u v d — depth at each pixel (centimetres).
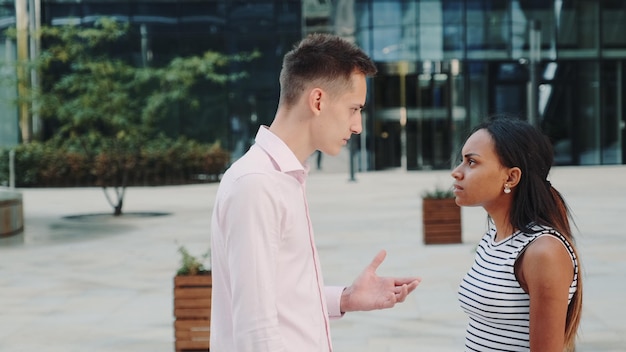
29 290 1046
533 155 291
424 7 3388
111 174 2895
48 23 3400
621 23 3428
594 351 675
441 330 770
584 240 1347
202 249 1402
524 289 286
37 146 3188
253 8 3466
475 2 3381
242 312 241
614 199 2052
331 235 1513
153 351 730
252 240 242
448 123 3447
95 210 2189
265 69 3491
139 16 3441
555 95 3469
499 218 299
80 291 1034
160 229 1720
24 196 2711
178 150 3183
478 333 298
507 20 3384
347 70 258
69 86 2264
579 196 2142
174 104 3481
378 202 2158
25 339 782
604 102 3488
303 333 252
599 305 852
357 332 770
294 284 252
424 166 3462
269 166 255
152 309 914
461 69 3419
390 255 1248
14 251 1422
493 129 296
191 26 3466
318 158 3466
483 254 301
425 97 3447
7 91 3422
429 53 3400
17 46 3338
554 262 276
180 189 2919
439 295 931
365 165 3472
